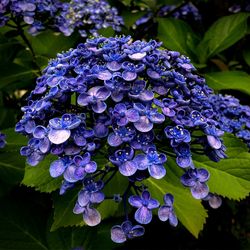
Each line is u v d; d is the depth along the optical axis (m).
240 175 0.31
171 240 0.46
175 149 0.25
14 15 0.42
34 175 0.29
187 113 0.26
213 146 0.25
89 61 0.27
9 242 0.36
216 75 0.42
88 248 0.35
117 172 0.29
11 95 0.57
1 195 0.38
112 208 0.29
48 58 0.45
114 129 0.24
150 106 0.25
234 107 0.39
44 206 0.40
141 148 0.24
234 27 0.46
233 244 0.49
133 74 0.25
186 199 0.31
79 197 0.24
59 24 0.44
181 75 0.26
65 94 0.26
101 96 0.25
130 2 0.55
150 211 0.23
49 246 0.35
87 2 0.45
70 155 0.24
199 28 0.58
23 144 0.36
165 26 0.48
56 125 0.24
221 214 0.50
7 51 0.47
